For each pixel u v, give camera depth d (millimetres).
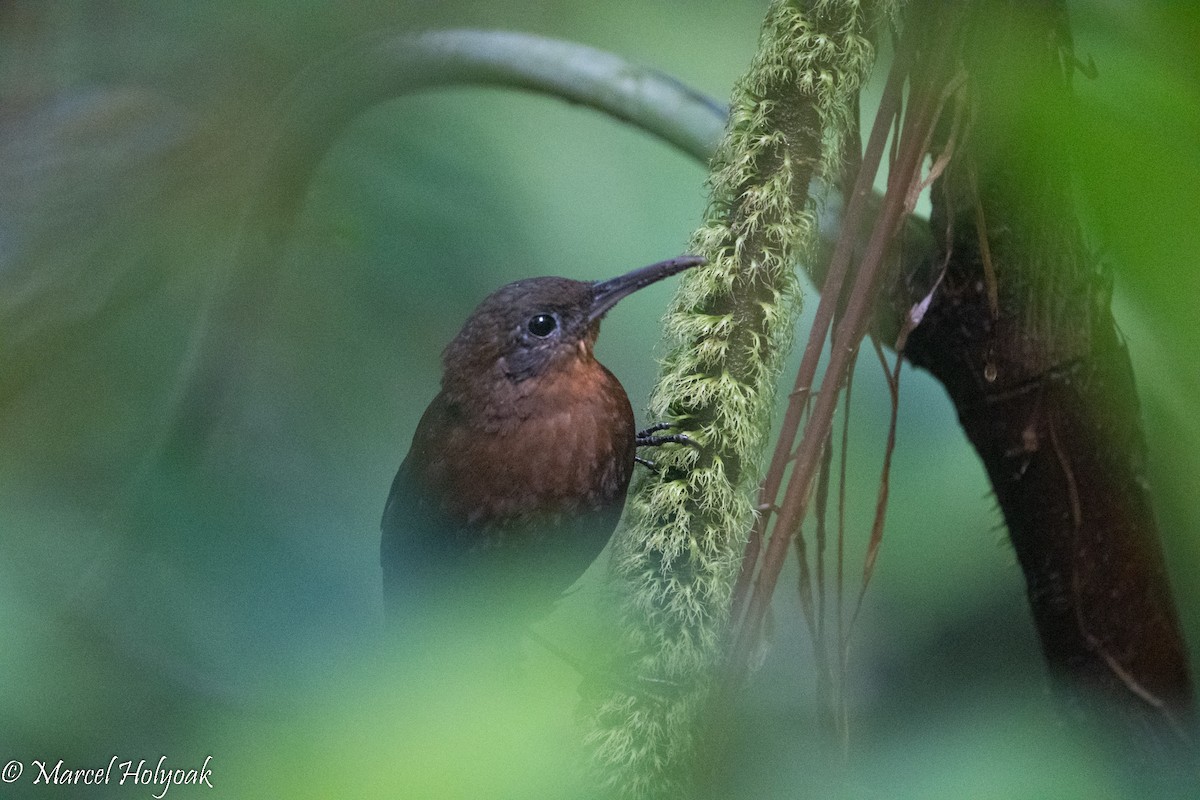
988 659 3785
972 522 3799
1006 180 3715
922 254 3738
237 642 3699
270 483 3799
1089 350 3725
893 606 3799
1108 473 3729
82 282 3809
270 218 3807
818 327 3717
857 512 3814
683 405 3732
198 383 3807
